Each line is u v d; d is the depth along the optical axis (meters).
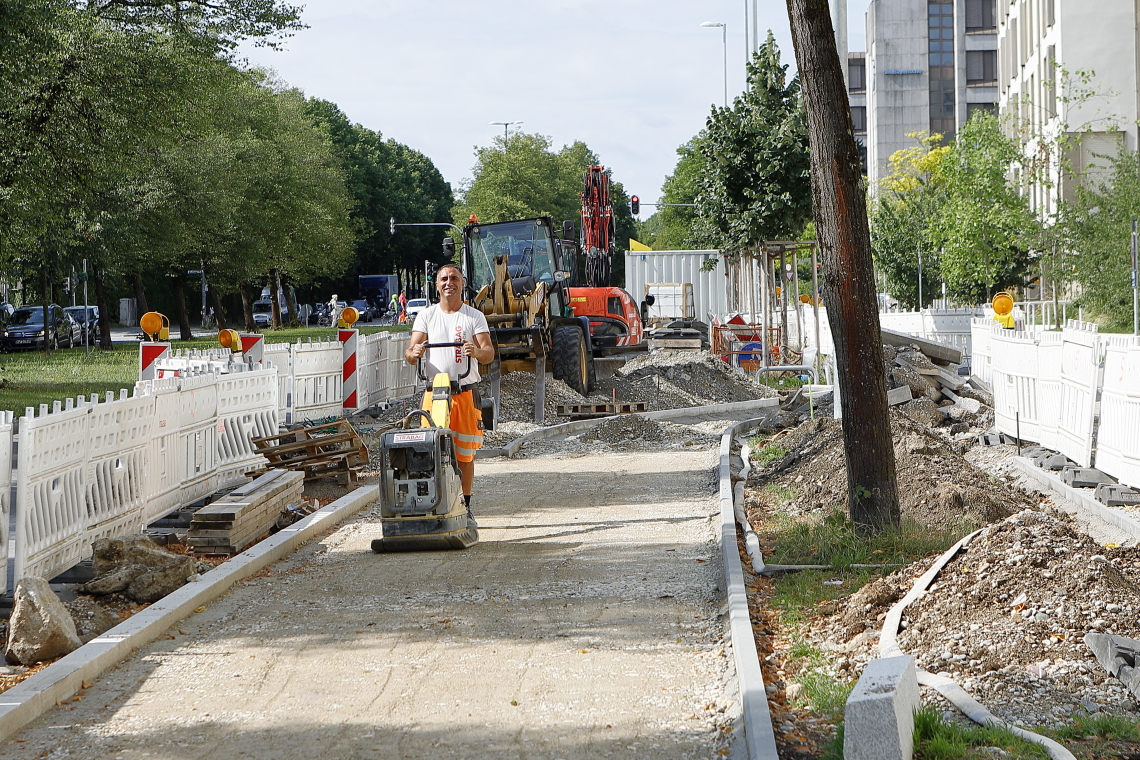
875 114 96.19
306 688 5.61
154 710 5.36
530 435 16.11
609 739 4.84
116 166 24.88
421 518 8.66
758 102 26.36
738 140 26.25
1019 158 38.59
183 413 10.45
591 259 32.75
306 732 5.02
